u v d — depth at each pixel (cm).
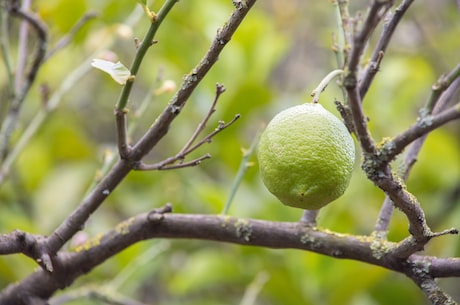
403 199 113
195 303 175
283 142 115
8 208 185
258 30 182
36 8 149
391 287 168
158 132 119
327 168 114
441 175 182
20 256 153
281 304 157
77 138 193
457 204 173
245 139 196
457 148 194
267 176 115
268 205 160
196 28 187
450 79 117
